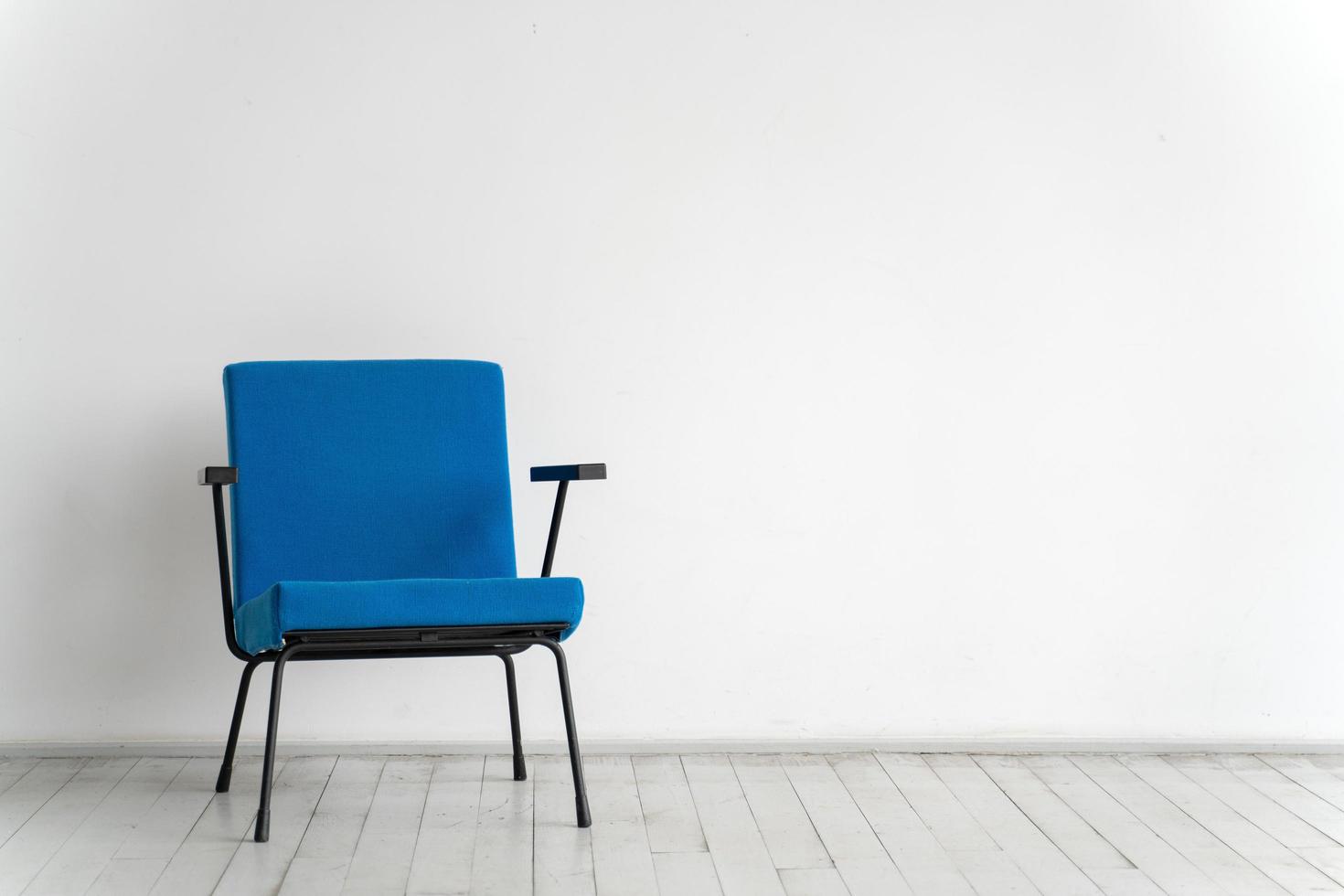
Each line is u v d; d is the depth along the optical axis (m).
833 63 2.77
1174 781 2.53
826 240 2.76
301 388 2.43
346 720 2.65
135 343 2.62
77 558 2.61
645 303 2.72
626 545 2.72
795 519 2.75
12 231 2.59
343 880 1.88
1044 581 2.79
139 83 2.62
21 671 2.59
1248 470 2.82
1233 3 2.81
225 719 2.63
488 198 2.70
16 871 1.90
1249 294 2.82
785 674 2.75
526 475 2.71
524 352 2.71
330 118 2.66
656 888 1.88
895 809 2.30
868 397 2.76
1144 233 2.81
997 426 2.79
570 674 2.71
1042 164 2.80
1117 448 2.81
